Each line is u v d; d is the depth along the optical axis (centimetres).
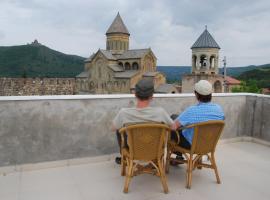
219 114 325
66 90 5566
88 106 402
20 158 368
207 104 326
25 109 363
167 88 5388
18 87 5069
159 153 305
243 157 449
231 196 311
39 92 5259
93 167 390
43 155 381
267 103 516
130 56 5803
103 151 420
